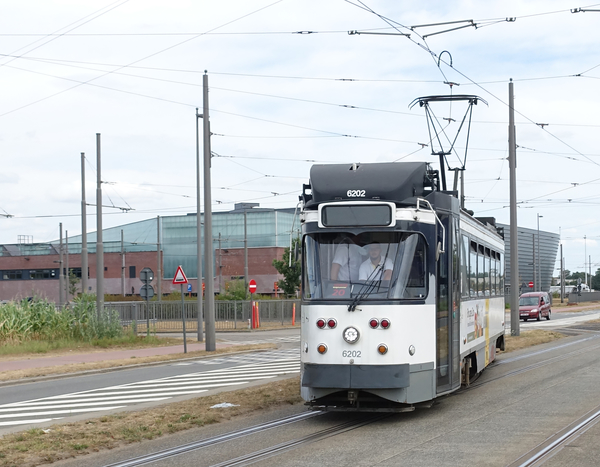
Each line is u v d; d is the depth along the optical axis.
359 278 10.88
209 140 27.61
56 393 16.66
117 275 87.19
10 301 29.97
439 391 11.49
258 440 9.88
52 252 90.25
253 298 49.38
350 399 10.74
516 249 29.94
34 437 10.30
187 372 20.59
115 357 25.34
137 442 10.09
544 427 10.20
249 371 20.09
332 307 10.80
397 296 10.75
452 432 10.03
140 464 8.66
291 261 11.62
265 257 80.94
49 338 29.80
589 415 11.04
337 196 11.21
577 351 22.69
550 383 15.05
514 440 9.36
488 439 9.48
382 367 10.59
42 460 8.89
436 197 11.94
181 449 9.44
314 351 10.85
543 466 7.95
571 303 93.31
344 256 11.00
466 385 13.95
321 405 11.09
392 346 10.64
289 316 48.75
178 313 45.72
